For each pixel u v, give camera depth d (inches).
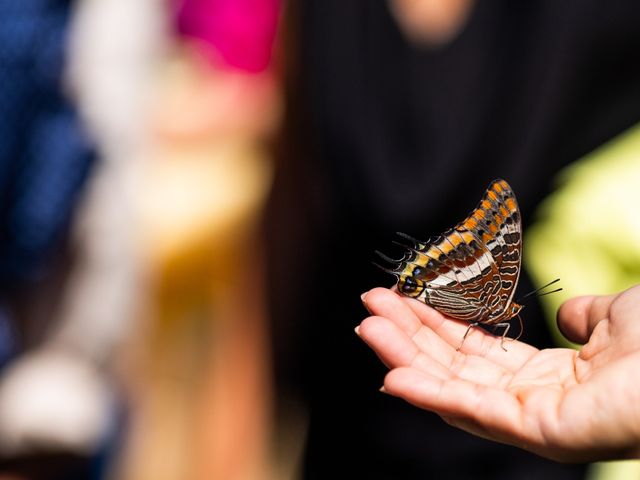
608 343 26.0
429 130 31.5
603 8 30.9
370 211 31.7
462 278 27.0
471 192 31.4
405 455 31.4
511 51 31.3
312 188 32.5
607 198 30.8
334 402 32.3
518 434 25.0
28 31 28.5
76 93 30.0
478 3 31.5
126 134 31.7
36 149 28.8
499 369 26.5
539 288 29.3
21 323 29.9
